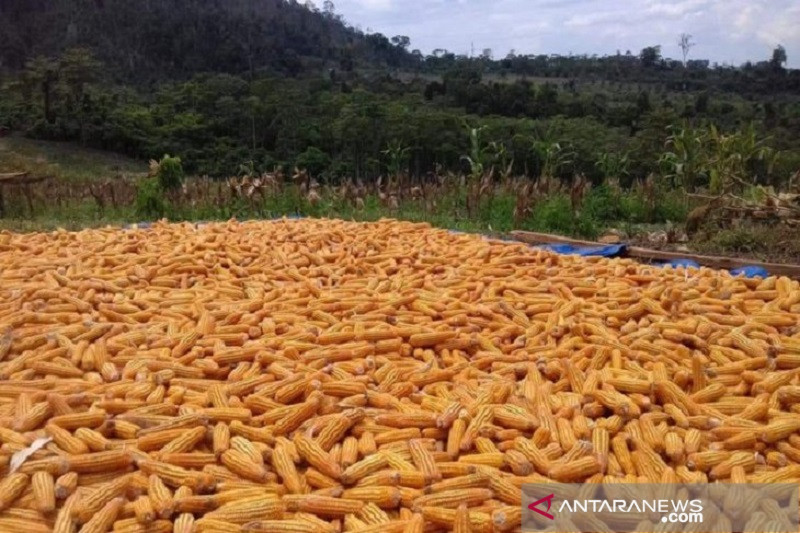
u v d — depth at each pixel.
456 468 3.88
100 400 4.52
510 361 5.34
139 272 7.35
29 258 8.09
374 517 3.57
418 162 38.56
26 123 50.78
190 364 5.23
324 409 4.52
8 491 3.61
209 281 7.43
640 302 6.26
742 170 16.78
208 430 4.22
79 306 6.31
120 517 3.55
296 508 3.63
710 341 5.59
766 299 6.70
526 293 6.84
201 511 3.62
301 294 6.77
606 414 4.54
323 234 9.21
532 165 34.47
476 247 8.66
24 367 5.13
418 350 5.59
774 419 4.36
